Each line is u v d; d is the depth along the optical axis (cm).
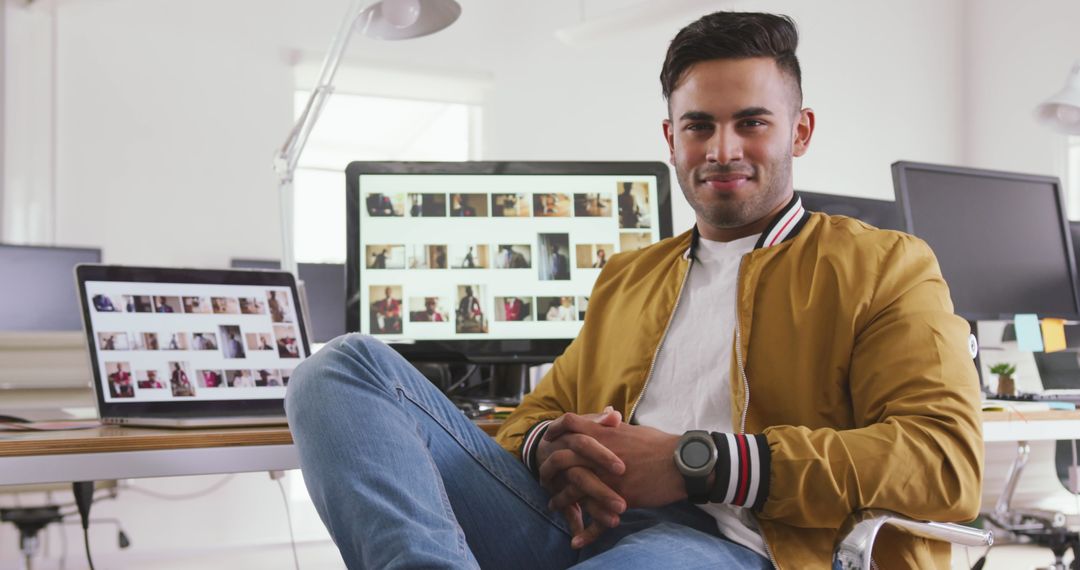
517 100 596
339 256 586
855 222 116
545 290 177
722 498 99
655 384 120
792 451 97
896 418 99
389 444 96
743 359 111
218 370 150
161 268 150
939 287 109
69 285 338
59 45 503
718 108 116
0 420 146
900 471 96
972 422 100
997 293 229
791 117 119
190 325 150
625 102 618
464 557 92
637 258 133
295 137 214
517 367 186
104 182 509
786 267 113
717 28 117
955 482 98
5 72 491
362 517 91
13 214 489
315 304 317
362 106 687
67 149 503
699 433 101
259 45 541
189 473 118
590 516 119
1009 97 659
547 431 113
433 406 108
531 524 112
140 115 517
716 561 100
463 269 176
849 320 107
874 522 90
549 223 179
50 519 295
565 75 607
